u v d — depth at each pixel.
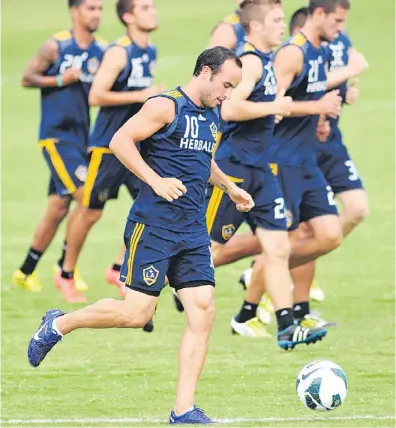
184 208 26.94
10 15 158.62
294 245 37.12
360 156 74.06
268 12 34.09
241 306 41.25
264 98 34.56
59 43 43.69
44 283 45.72
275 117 34.91
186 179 26.95
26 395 30.20
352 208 40.44
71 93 43.84
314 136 37.12
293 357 34.12
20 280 44.25
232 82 26.61
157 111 26.38
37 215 59.91
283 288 34.69
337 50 41.28
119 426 26.33
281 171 36.47
